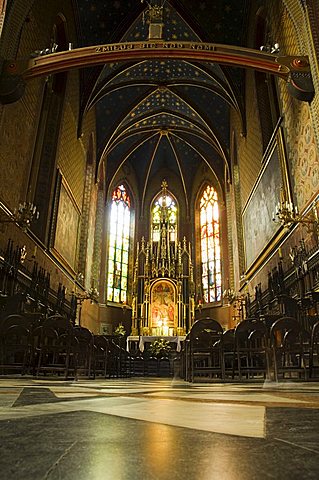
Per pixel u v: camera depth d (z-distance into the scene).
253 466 0.83
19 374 8.34
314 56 9.55
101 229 25.92
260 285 16.14
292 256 11.62
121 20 18.42
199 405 2.33
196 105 24.17
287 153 12.48
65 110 16.55
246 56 10.61
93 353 8.55
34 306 11.48
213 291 27.02
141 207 31.28
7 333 7.30
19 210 10.44
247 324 6.84
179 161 31.19
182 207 31.33
